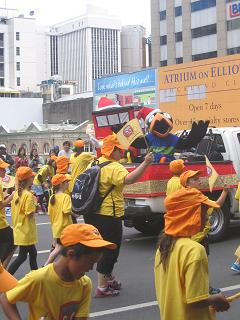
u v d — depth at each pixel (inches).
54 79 3129.9
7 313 124.3
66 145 593.6
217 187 398.3
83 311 127.4
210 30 2488.9
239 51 2372.0
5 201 291.0
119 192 266.2
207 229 247.0
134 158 422.0
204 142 435.2
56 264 123.2
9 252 296.2
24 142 1632.6
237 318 242.8
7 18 5172.2
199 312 139.1
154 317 245.8
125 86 1439.5
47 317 124.0
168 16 2706.7
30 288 122.4
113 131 453.4
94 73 6190.9
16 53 5118.1
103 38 6259.8
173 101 1251.8
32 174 289.9
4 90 2886.3
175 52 2689.5
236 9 2367.1
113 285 278.2
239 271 319.0
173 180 309.9
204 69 1159.6
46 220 565.0
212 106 1140.5
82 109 2038.6
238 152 421.1
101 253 120.6
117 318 244.5
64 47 6481.3
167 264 143.0
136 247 402.3
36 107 2217.0
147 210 375.9
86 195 260.5
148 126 411.2
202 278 136.9
